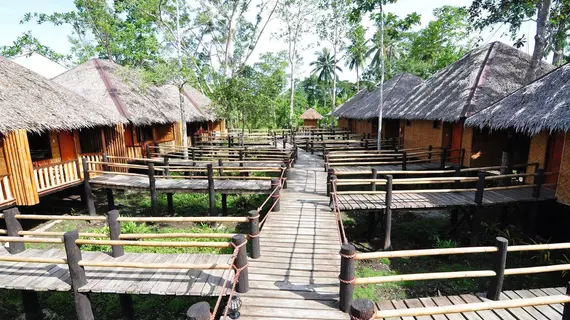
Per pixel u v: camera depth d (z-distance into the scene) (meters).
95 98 13.95
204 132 24.92
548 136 8.91
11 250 5.61
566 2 11.66
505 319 3.96
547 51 15.16
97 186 10.76
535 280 6.89
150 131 17.94
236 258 4.32
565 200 7.72
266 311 4.02
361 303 2.64
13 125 8.05
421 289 6.67
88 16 23.25
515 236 8.52
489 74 12.08
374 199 8.59
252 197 12.40
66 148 11.50
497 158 11.98
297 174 12.71
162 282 4.71
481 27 13.65
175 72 15.10
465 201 8.16
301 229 6.79
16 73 10.55
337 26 26.72
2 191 8.30
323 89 56.09
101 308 6.33
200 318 2.30
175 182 10.75
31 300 5.53
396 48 31.81
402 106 16.42
